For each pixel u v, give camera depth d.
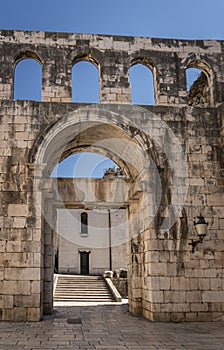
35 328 14.38
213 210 18.05
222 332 13.90
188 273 17.23
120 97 19.03
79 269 45.06
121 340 12.29
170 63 19.73
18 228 16.62
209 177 18.39
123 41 19.70
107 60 19.36
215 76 19.88
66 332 13.68
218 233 17.83
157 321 16.56
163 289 16.95
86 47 19.34
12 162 17.28
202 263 17.39
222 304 17.08
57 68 18.95
